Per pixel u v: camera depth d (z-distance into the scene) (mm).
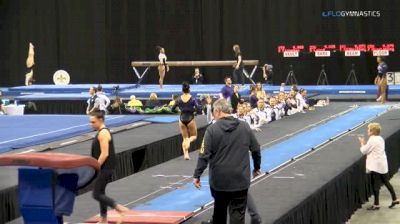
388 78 30031
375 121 19578
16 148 15266
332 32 30750
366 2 30422
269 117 20312
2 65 33500
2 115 22562
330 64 30812
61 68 33031
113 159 8805
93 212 9570
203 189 10969
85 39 32844
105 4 32625
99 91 22859
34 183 6402
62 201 6426
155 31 32312
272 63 31344
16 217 11070
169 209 9555
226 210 8117
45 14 33062
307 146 15500
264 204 9812
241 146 7965
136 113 22922
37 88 29547
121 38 32625
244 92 26328
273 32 31250
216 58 31844
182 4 31984
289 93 23031
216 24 31734
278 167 12875
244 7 31484
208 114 19547
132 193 10812
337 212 12000
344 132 17812
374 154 13172
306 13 30875
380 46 30422
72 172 6473
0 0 33094
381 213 13047
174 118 20875
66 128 18484
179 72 32219
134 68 30047
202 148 7992
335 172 12297
